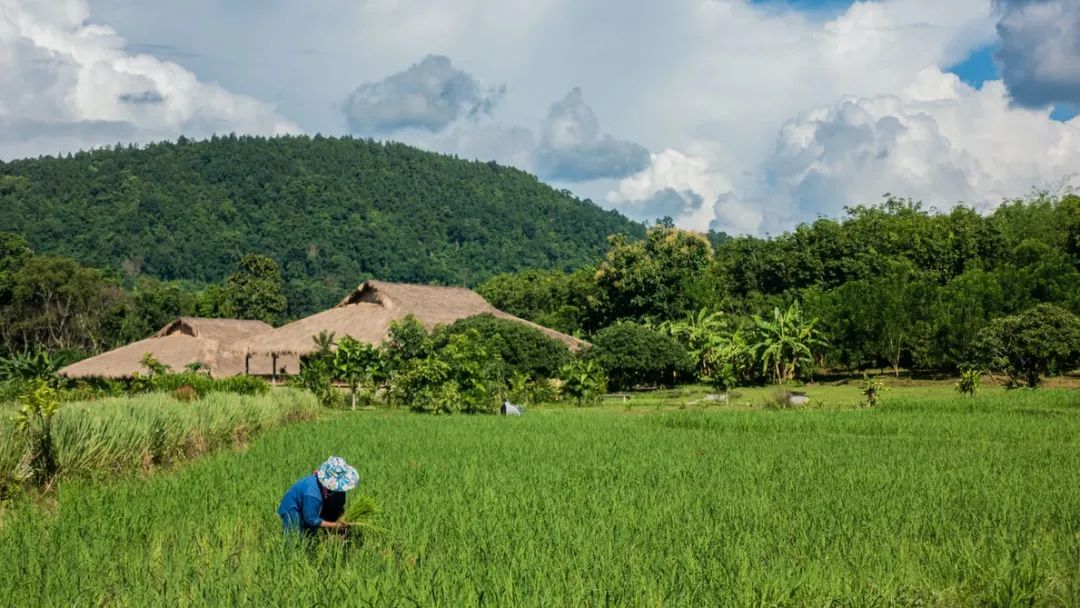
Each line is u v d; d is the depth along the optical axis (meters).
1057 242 63.53
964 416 25.52
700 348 54.16
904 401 30.52
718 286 66.06
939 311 50.84
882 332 52.41
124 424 13.49
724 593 6.68
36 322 71.56
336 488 7.92
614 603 6.33
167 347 48.88
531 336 44.59
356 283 147.50
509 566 7.22
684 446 18.31
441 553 7.67
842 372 58.53
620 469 13.91
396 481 12.31
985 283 50.78
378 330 44.50
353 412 34.47
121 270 137.25
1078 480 12.68
